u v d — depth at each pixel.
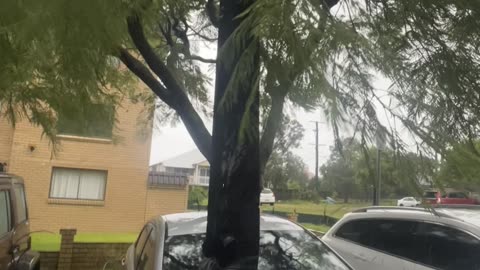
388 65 1.76
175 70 4.87
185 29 4.84
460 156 2.04
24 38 1.53
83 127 3.84
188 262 3.71
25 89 3.78
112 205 16.64
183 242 3.93
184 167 62.00
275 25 1.52
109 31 1.65
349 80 1.74
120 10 1.79
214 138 2.77
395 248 4.80
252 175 2.77
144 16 2.54
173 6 3.70
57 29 1.50
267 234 4.19
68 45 1.63
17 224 5.38
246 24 1.63
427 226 4.59
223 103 1.90
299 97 1.63
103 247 8.74
